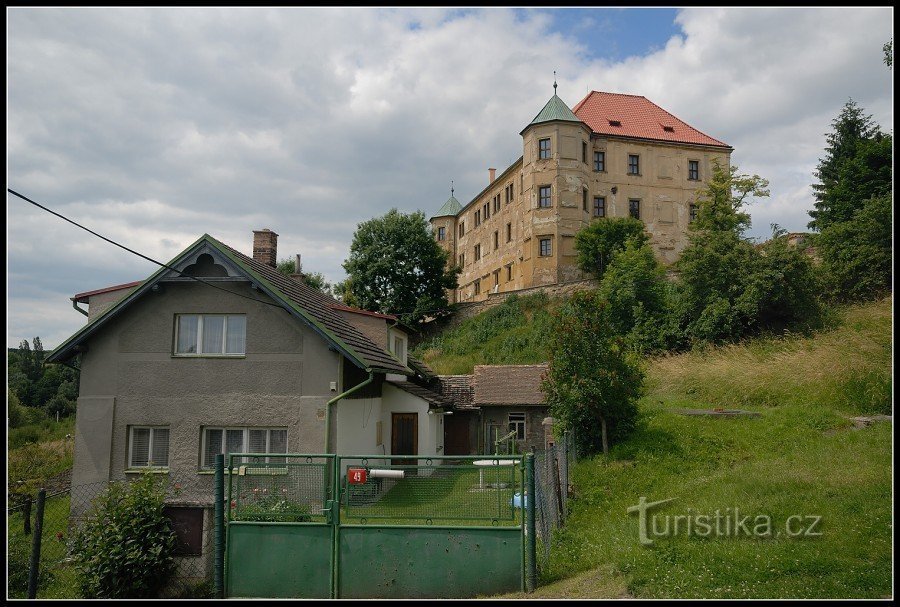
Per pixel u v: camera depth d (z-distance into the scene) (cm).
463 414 2767
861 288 2788
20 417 3378
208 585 975
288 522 961
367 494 962
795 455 1400
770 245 2839
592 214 5028
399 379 2359
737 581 796
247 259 1767
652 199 5184
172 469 1564
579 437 1783
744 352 2461
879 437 1383
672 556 899
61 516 1672
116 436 1591
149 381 1600
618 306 3397
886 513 953
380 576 929
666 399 2211
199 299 1614
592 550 1012
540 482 1065
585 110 5416
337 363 1577
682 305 3027
